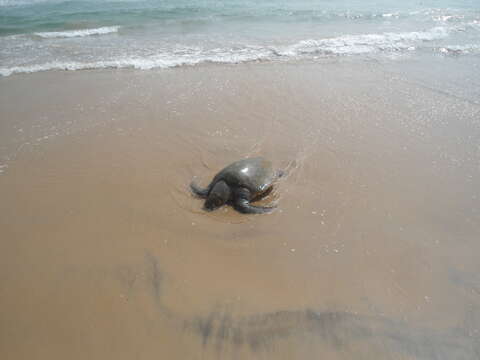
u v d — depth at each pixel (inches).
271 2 758.5
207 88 343.6
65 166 233.8
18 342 129.4
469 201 198.7
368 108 301.7
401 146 251.0
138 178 225.3
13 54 441.1
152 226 187.5
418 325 134.6
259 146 254.4
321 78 361.4
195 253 171.2
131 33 537.6
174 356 125.8
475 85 340.8
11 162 235.1
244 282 155.5
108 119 291.1
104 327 135.4
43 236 178.7
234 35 515.8
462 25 568.7
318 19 606.5
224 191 193.9
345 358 124.6
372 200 202.2
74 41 499.2
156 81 360.8
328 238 178.1
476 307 140.9
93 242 175.9
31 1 776.3
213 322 137.4
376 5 724.0
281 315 140.0
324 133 268.1
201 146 257.1
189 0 788.0
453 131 267.0
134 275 158.1
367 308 142.0
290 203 201.8
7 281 153.3
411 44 469.7
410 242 173.5
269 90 336.8
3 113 295.4
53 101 318.7
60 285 152.3
